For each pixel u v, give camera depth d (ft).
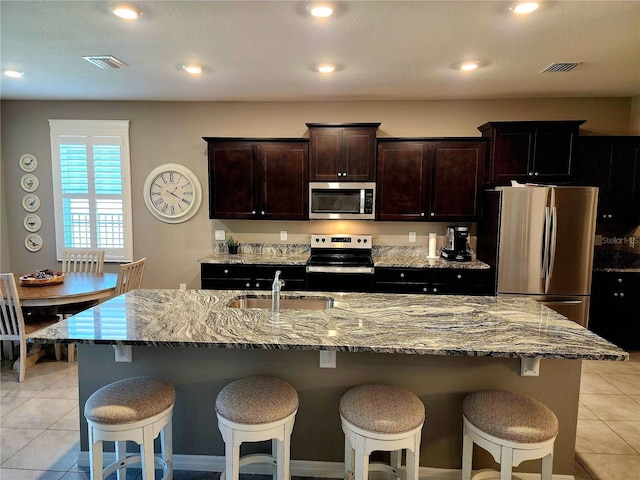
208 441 7.39
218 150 14.52
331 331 6.30
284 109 15.51
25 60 10.68
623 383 11.15
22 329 10.67
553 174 13.55
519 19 8.00
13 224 16.31
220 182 14.64
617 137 13.39
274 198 14.60
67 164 15.96
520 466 7.12
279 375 7.16
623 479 7.36
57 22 8.26
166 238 16.26
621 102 14.48
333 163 14.28
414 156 14.14
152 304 7.90
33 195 16.25
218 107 15.62
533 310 7.66
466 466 6.37
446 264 13.79
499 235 12.85
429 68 11.10
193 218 16.12
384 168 14.24
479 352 5.54
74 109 15.79
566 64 10.70
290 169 14.46
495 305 8.04
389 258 15.19
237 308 8.09
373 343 5.77
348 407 5.89
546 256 12.51
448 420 7.00
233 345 5.77
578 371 6.81
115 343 5.87
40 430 8.66
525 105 14.79
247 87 13.30
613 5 7.38
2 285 12.09
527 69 11.16
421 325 6.66
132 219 16.22
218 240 16.12
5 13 7.88
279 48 9.65
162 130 15.79
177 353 7.22
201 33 8.77
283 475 5.99
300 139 14.25
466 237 14.60
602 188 13.61
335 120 15.44
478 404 5.99
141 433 5.87
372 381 7.03
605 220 13.73
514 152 13.62
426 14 7.80
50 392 10.28
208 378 7.24
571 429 6.93
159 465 7.30
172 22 8.25
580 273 12.57
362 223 15.71
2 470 7.45
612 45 9.36
